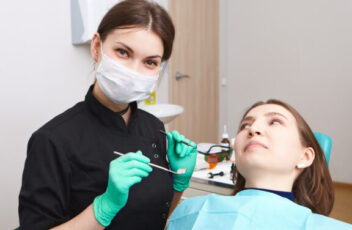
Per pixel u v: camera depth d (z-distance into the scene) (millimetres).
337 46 3453
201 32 3654
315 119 3660
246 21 4043
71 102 2121
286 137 1033
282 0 3752
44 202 818
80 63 2160
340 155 3523
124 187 780
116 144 965
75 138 904
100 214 785
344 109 3473
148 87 956
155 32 865
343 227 830
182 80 3389
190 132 3598
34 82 1896
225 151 1831
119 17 859
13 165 1825
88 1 1970
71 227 791
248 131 1074
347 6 3357
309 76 3656
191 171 1159
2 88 1747
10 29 1762
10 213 1832
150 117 1172
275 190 1021
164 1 3016
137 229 971
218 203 956
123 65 900
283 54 3812
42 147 847
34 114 1909
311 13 3574
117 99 950
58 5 1991
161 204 1011
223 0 4062
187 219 979
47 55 1953
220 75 4098
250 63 4074
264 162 1009
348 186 3477
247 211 896
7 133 1787
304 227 838
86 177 896
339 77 3475
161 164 1081
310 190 1145
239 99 4219
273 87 3926
